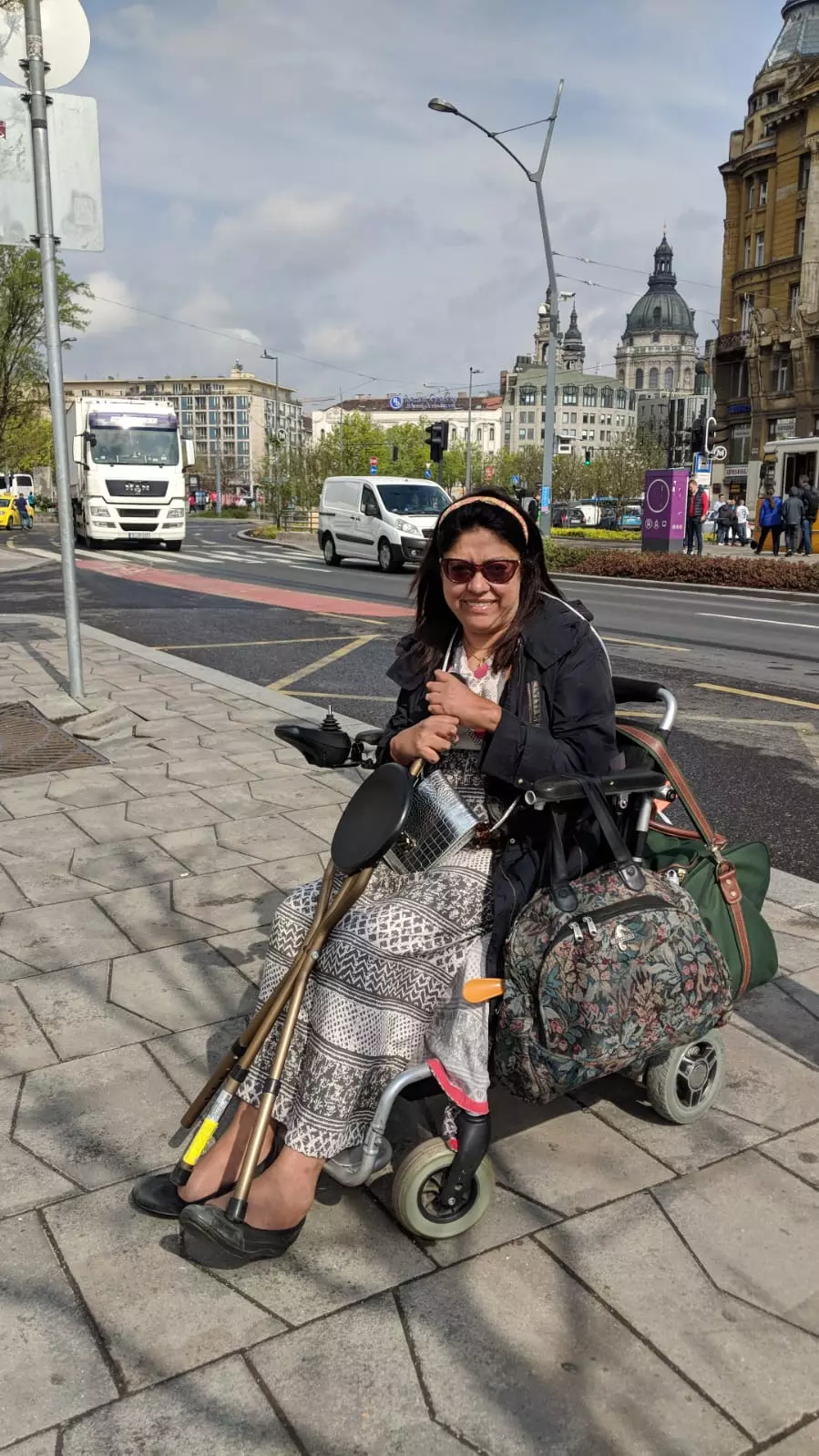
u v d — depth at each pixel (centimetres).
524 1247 211
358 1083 202
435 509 2127
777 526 2567
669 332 18088
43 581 1761
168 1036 288
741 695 816
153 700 723
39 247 606
